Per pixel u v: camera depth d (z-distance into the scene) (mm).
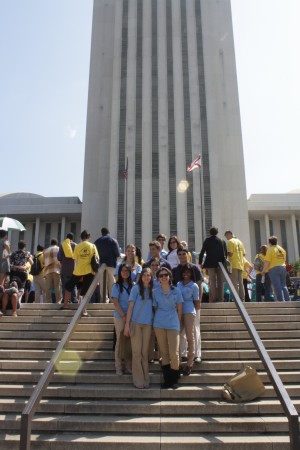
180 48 40781
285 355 7242
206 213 35812
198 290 7125
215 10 43812
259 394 6090
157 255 8086
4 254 9500
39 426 5586
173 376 6395
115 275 7398
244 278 12500
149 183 36719
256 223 44406
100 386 6523
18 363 7148
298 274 35188
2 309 9195
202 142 37844
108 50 43000
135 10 42156
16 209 43594
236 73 41719
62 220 44312
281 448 5090
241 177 38531
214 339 7938
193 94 39219
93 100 41312
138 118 38531
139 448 5137
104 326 8398
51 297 12539
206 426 5484
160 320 6457
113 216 36156
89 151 39875
